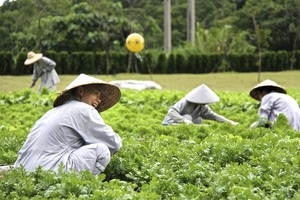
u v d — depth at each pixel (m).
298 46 58.25
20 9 50.88
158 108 21.61
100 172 9.51
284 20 57.91
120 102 22.27
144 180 9.47
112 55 46.69
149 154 10.92
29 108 19.89
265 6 59.00
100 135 9.68
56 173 8.91
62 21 48.72
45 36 48.88
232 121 17.11
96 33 48.53
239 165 10.19
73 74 45.66
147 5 73.94
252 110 20.14
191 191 8.40
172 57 47.19
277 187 8.88
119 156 10.43
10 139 11.89
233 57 48.19
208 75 44.53
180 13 75.56
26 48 48.75
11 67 44.50
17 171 8.83
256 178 9.05
